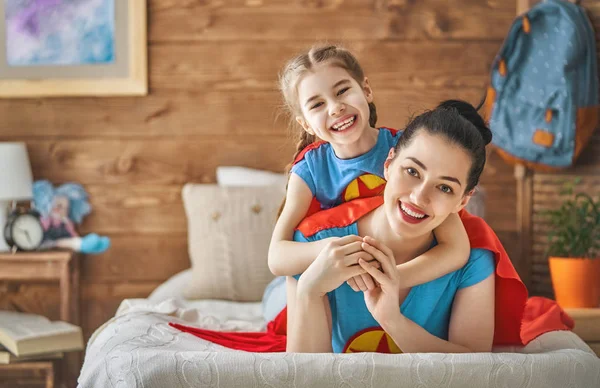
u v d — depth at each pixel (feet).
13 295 11.46
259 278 10.10
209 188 10.63
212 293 10.05
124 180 11.46
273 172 11.44
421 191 4.67
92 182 11.46
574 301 9.45
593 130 10.55
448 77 11.39
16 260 10.48
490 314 5.24
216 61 11.44
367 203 5.30
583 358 4.99
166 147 11.45
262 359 4.65
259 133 11.44
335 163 5.67
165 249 11.46
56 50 11.43
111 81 11.37
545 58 10.52
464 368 4.64
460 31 11.38
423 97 11.41
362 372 4.58
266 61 11.42
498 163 11.37
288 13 11.39
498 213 11.40
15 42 11.44
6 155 10.55
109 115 11.45
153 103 11.46
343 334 5.38
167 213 11.46
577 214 9.75
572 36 10.31
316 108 5.49
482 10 11.38
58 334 9.14
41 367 9.64
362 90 5.75
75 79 11.40
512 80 10.71
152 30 11.43
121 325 5.98
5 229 10.62
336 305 5.30
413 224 4.76
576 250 9.67
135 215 11.46
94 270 11.47
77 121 11.45
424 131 4.71
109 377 4.78
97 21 11.41
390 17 11.38
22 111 11.44
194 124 11.46
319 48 5.68
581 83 10.44
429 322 5.33
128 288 11.47
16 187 10.55
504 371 4.66
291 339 5.18
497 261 5.28
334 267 4.91
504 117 10.73
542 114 10.53
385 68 11.39
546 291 11.17
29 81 11.37
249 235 10.24
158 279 11.47
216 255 10.17
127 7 11.36
